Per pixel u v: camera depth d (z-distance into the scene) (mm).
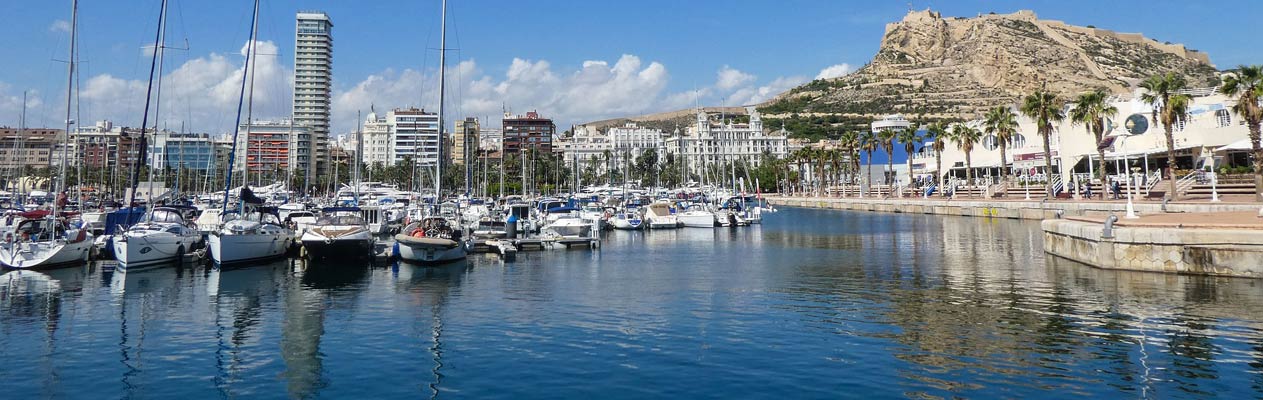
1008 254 37750
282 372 15414
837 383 14156
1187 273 26656
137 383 14648
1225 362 15211
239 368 15758
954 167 120000
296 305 23625
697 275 31141
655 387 14055
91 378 15000
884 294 24969
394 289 27234
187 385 14500
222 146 125500
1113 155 83938
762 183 183250
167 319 21281
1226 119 75438
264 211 43094
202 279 30031
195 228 40406
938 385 13945
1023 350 16484
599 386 14172
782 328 19266
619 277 30594
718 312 21781
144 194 54344
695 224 66938
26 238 37688
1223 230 25875
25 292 26438
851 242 49125
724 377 14664
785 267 34062
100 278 30141
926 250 41688
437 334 18938
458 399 13477
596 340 18031
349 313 22125
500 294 25812
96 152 111688
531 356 16500
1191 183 67000
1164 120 59875
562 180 160250
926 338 17844
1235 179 63906
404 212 62438
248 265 34594
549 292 26250
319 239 34531
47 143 119812
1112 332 18094
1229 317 19391
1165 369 14773
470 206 65250
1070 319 19766
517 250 43500
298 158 123375
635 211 72188
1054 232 35469
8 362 16234
